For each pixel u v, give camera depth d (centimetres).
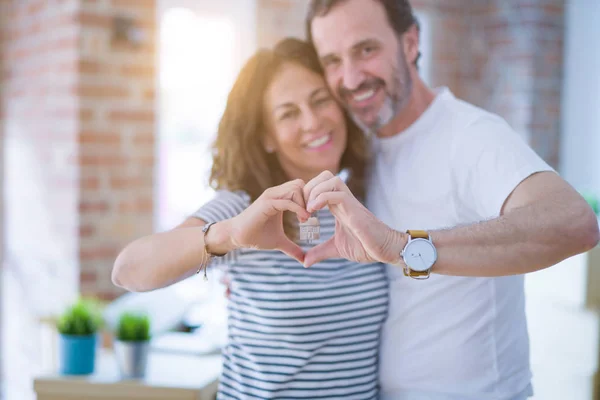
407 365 150
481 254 116
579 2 382
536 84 377
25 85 339
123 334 205
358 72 151
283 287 144
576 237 117
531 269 117
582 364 263
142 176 312
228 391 155
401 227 153
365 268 151
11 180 358
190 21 343
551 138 385
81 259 299
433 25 388
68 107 300
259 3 344
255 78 154
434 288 147
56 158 312
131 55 306
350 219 117
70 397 201
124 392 199
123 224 309
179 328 269
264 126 158
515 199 129
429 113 152
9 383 361
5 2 359
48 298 321
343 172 164
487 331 147
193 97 348
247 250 147
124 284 138
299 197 124
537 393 277
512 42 382
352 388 149
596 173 381
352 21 149
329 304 146
